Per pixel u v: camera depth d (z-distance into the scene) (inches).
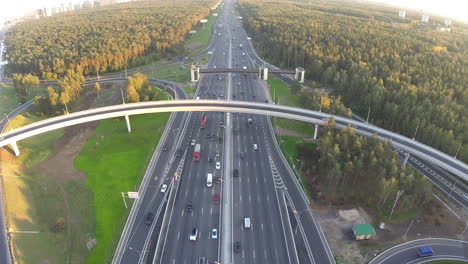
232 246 3912.4
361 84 7504.9
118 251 3853.3
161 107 6333.7
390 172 4458.7
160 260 3725.4
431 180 5059.1
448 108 6063.0
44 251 3858.3
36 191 4921.3
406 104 6289.4
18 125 6653.5
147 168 5319.9
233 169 5285.4
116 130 6525.6
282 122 6806.1
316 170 5251.0
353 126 5698.8
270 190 4827.8
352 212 4411.9
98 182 5019.7
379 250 3863.2
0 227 4047.7
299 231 4124.0
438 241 3988.7
